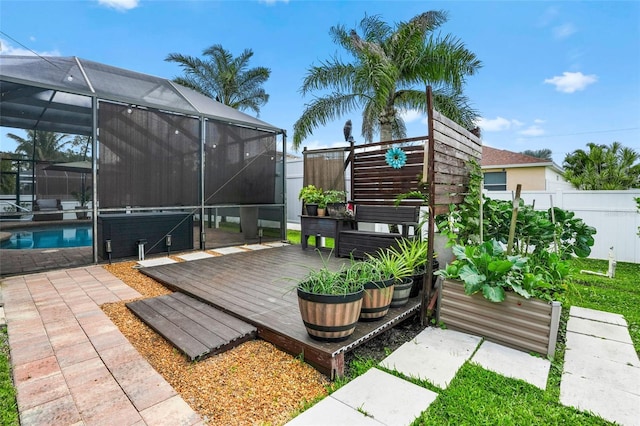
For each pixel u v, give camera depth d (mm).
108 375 2221
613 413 1953
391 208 5621
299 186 11922
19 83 4668
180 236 6520
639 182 13727
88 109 6613
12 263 5301
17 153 7543
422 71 7570
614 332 3107
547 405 2027
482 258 2900
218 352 2570
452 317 3117
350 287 2535
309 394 2113
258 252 6430
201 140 6578
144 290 4109
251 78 15555
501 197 7484
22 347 2588
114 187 5539
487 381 2258
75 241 7738
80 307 3484
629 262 6348
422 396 2082
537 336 2635
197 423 1806
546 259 3557
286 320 2883
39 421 1779
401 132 10633
